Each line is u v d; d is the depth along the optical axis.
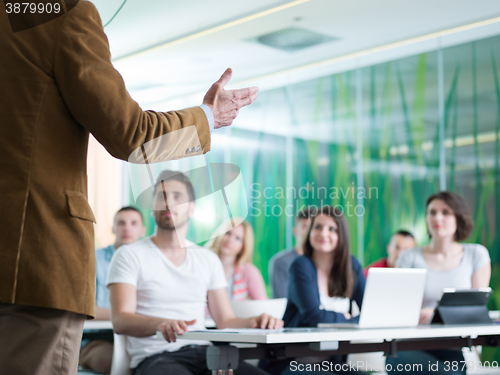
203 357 2.37
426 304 3.23
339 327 2.27
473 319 2.53
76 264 1.06
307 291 2.76
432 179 5.35
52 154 1.07
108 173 6.90
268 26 4.96
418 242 5.40
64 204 1.06
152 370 2.22
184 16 4.73
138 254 2.48
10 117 1.06
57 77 1.06
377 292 2.20
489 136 5.00
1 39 1.08
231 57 5.71
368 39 5.34
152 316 2.45
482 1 4.50
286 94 6.63
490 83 5.04
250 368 2.33
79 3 1.11
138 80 6.30
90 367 2.97
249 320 2.39
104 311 3.36
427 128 5.45
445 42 5.32
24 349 1.05
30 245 1.02
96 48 1.08
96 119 1.05
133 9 4.52
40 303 1.02
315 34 5.17
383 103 5.82
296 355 2.06
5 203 1.03
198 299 2.55
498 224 4.83
